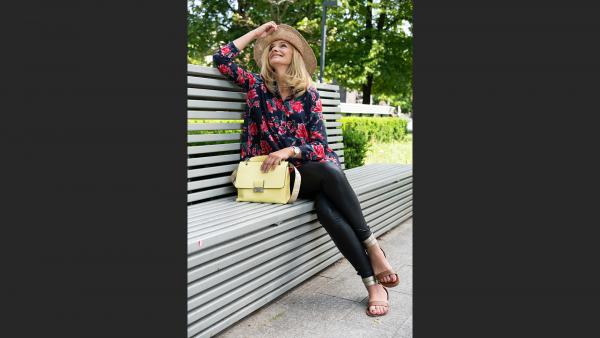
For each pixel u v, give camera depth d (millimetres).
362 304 2432
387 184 3672
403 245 3520
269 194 2551
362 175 3906
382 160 9227
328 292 2594
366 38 12398
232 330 2123
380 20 12625
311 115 2752
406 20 12508
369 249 2418
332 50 12141
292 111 2740
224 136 2752
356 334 2100
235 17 10953
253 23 10961
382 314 2293
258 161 2676
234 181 2750
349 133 5695
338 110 4273
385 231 3762
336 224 2404
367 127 10500
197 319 1808
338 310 2354
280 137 2725
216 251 1860
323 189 2488
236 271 2010
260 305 2232
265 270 2236
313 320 2236
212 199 2781
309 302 2451
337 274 2891
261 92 2783
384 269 2381
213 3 11852
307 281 2764
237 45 2779
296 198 2537
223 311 1969
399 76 12484
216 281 1886
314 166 2512
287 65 2793
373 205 3461
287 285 2461
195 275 1755
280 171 2539
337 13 11742
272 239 2258
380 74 12383
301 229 2520
